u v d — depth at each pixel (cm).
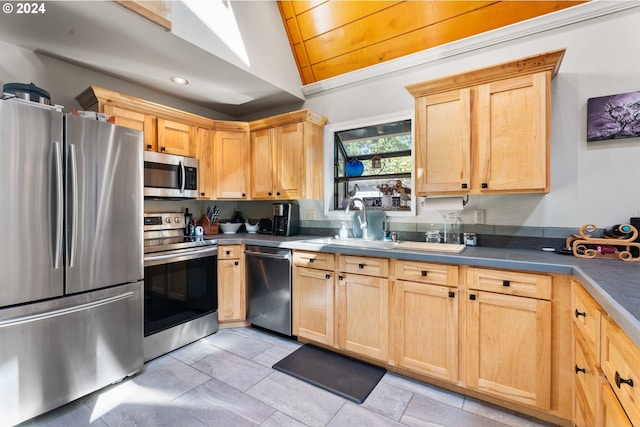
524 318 160
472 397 183
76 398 175
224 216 366
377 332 209
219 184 321
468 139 199
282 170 304
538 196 207
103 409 173
